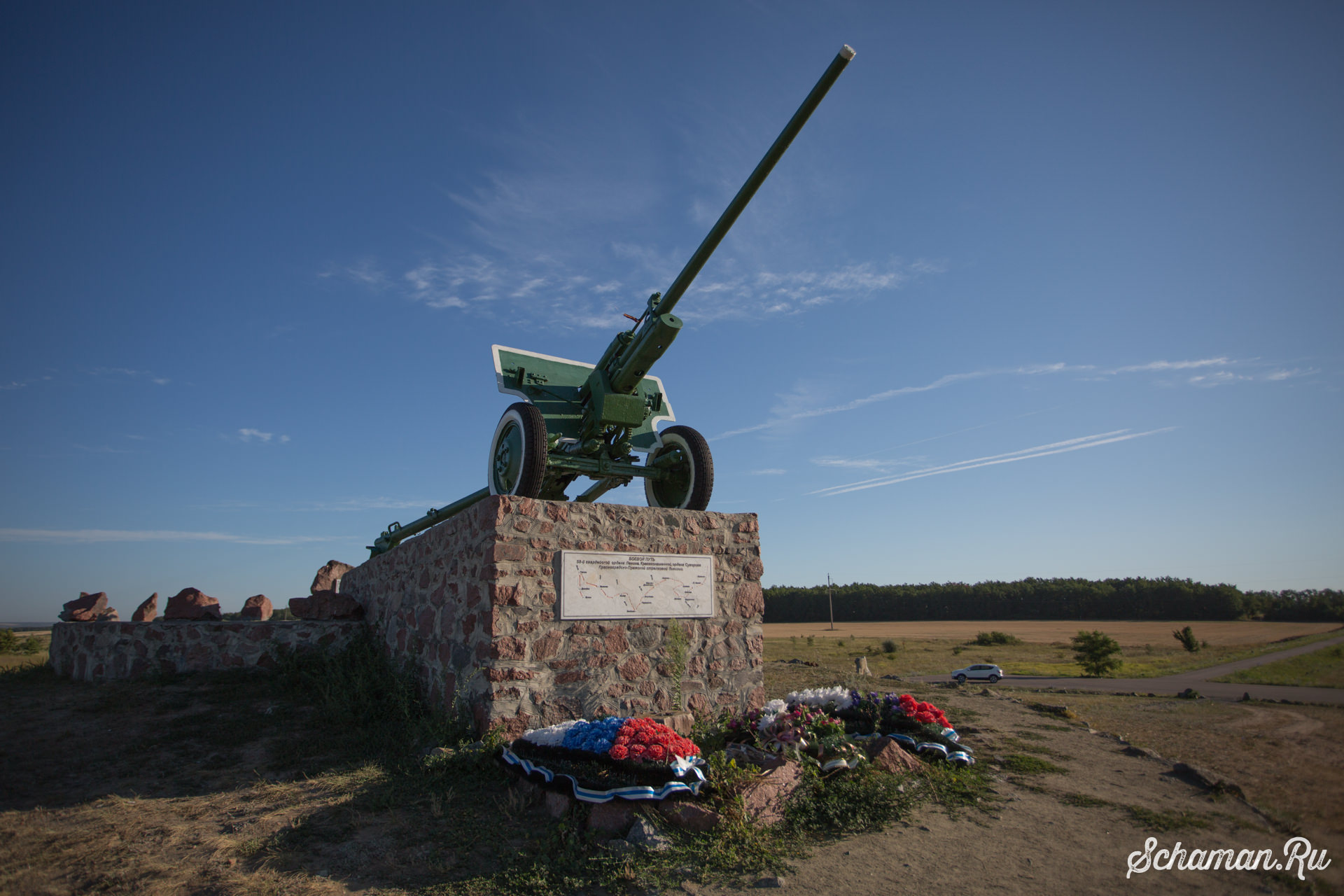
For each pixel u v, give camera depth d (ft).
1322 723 21.67
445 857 13.16
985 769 18.83
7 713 22.67
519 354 28.66
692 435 27.20
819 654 125.39
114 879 12.23
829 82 18.12
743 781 15.05
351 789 16.71
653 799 14.12
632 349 25.30
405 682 24.75
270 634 29.35
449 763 17.76
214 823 15.02
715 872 12.44
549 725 20.01
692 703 23.04
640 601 22.66
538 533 21.17
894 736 19.48
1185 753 20.51
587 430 27.07
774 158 19.97
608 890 11.89
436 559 24.76
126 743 20.36
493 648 19.66
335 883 12.19
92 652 27.32
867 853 13.26
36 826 14.84
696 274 23.30
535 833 14.12
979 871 12.40
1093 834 14.08
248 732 21.26
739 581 25.18
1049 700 37.96
